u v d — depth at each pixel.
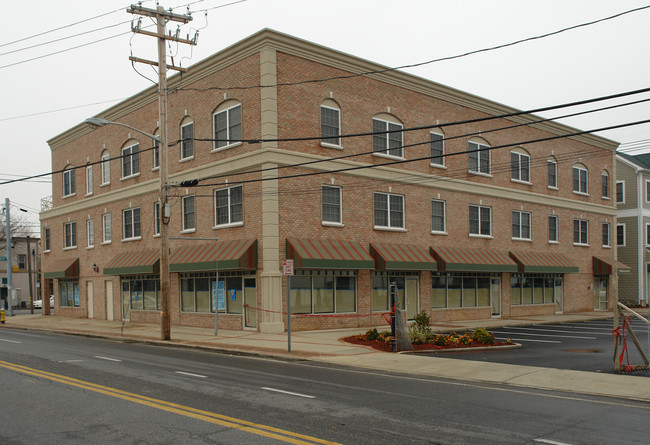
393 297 17.89
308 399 10.22
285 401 9.99
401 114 27.75
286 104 23.34
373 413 9.13
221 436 7.63
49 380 11.98
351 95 25.69
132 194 31.14
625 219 45.22
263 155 22.72
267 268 22.36
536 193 34.97
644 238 44.53
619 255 45.41
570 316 34.34
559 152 37.03
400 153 27.61
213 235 25.31
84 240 36.12
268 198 22.52
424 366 14.68
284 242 22.86
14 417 8.70
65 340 22.34
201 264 23.91
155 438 7.54
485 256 30.64
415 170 28.19
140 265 28.59
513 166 33.84
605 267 38.56
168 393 10.62
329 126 24.83
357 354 16.83
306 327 23.39
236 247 23.11
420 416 8.97
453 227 29.98
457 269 28.27
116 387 11.20
